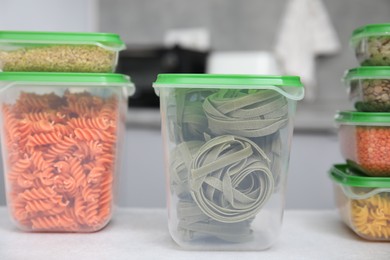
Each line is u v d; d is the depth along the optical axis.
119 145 0.68
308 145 1.66
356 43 0.71
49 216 0.64
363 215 0.63
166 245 0.60
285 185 0.60
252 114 0.57
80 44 0.63
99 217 0.64
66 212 0.64
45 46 0.63
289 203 1.67
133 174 1.71
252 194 0.58
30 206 0.63
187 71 1.90
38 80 0.62
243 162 0.57
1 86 0.62
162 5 2.27
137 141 1.70
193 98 0.57
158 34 2.29
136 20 2.29
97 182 0.64
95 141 0.63
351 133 0.68
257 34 2.26
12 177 0.64
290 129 0.59
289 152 0.59
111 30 2.30
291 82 0.57
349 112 0.67
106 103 0.64
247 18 2.26
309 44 2.02
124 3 2.28
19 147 0.63
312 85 2.05
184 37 2.23
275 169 0.59
